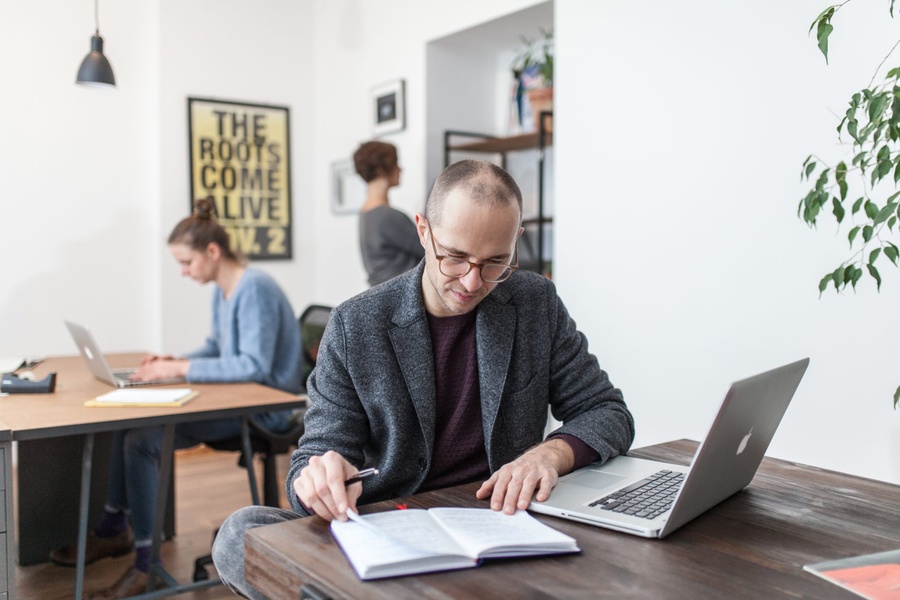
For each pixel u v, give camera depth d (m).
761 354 2.61
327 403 1.43
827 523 1.14
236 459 4.16
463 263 1.30
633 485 1.26
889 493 1.29
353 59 4.64
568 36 3.23
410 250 3.57
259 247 4.78
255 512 1.38
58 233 4.23
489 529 1.06
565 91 3.26
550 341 1.59
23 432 1.89
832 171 2.38
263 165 4.78
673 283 2.87
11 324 4.12
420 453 1.45
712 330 2.75
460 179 1.29
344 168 4.73
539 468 1.26
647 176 2.94
